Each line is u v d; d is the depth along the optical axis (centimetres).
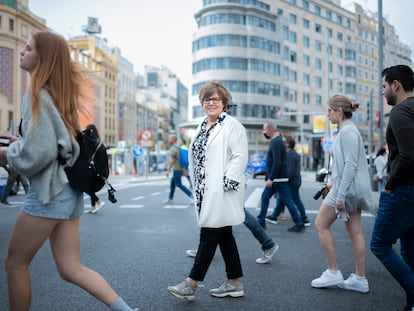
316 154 4403
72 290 372
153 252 536
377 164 1198
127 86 8312
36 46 240
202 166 348
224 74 5369
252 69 5503
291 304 342
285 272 446
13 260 237
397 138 286
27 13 3922
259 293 372
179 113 15550
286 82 6291
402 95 308
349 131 377
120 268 454
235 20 5466
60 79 239
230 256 361
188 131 4706
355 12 8125
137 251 542
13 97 3784
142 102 9919
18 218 234
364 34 8331
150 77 14538
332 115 399
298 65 6531
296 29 6538
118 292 369
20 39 3850
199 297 359
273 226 788
